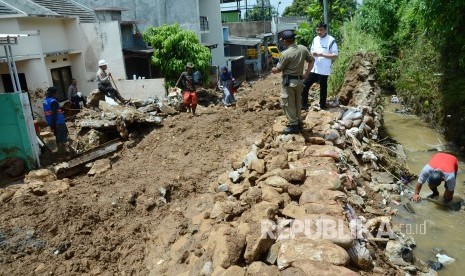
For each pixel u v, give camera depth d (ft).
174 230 17.60
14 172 26.76
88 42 55.42
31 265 15.61
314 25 63.52
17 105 26.78
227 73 50.14
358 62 35.27
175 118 36.86
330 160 18.89
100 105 39.40
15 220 18.58
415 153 27.63
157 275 14.70
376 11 52.90
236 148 26.99
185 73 37.99
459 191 21.16
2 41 29.91
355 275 10.40
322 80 27.09
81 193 22.27
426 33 37.93
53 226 18.08
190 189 21.56
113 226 18.69
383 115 35.47
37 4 48.98
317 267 10.69
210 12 90.63
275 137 23.31
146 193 21.75
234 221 15.48
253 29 131.75
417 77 38.65
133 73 64.23
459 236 16.81
